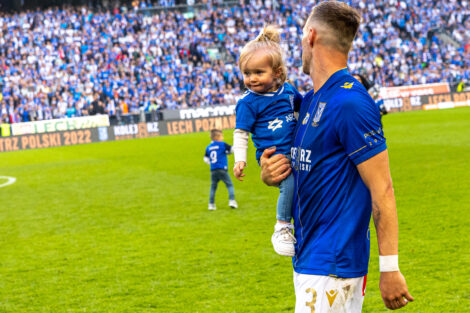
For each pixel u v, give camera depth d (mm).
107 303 6023
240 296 5961
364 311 5297
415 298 5527
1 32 41344
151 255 7973
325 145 2721
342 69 2781
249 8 45688
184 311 5629
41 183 17266
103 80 38719
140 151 25359
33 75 38750
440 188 11297
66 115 36188
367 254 2773
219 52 44000
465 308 5191
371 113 2609
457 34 45188
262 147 3129
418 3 46250
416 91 38656
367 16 44844
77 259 8039
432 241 7555
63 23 42531
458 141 18828
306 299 2770
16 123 33250
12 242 9445
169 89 38938
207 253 7855
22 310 5965
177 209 11484
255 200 11898
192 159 20531
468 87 40719
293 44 42969
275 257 7422
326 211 2740
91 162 22391
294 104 3240
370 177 2600
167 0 45938
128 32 42688
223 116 36188
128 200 12992
